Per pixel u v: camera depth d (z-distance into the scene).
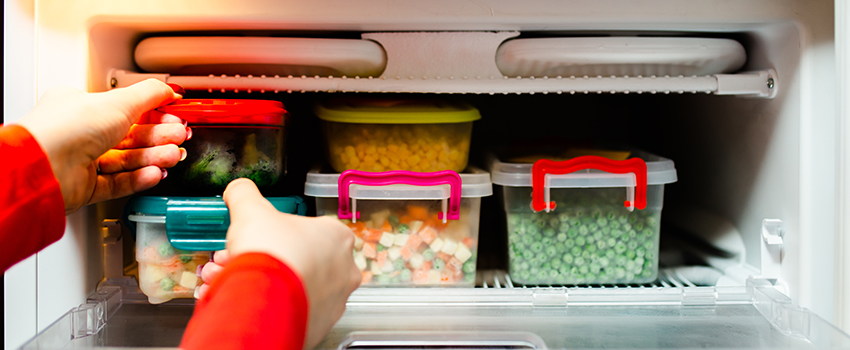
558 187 0.87
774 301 0.74
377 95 1.03
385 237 0.84
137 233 0.78
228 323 0.29
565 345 0.68
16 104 0.71
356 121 0.85
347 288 0.44
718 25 0.79
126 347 0.67
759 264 0.88
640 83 0.81
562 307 0.81
